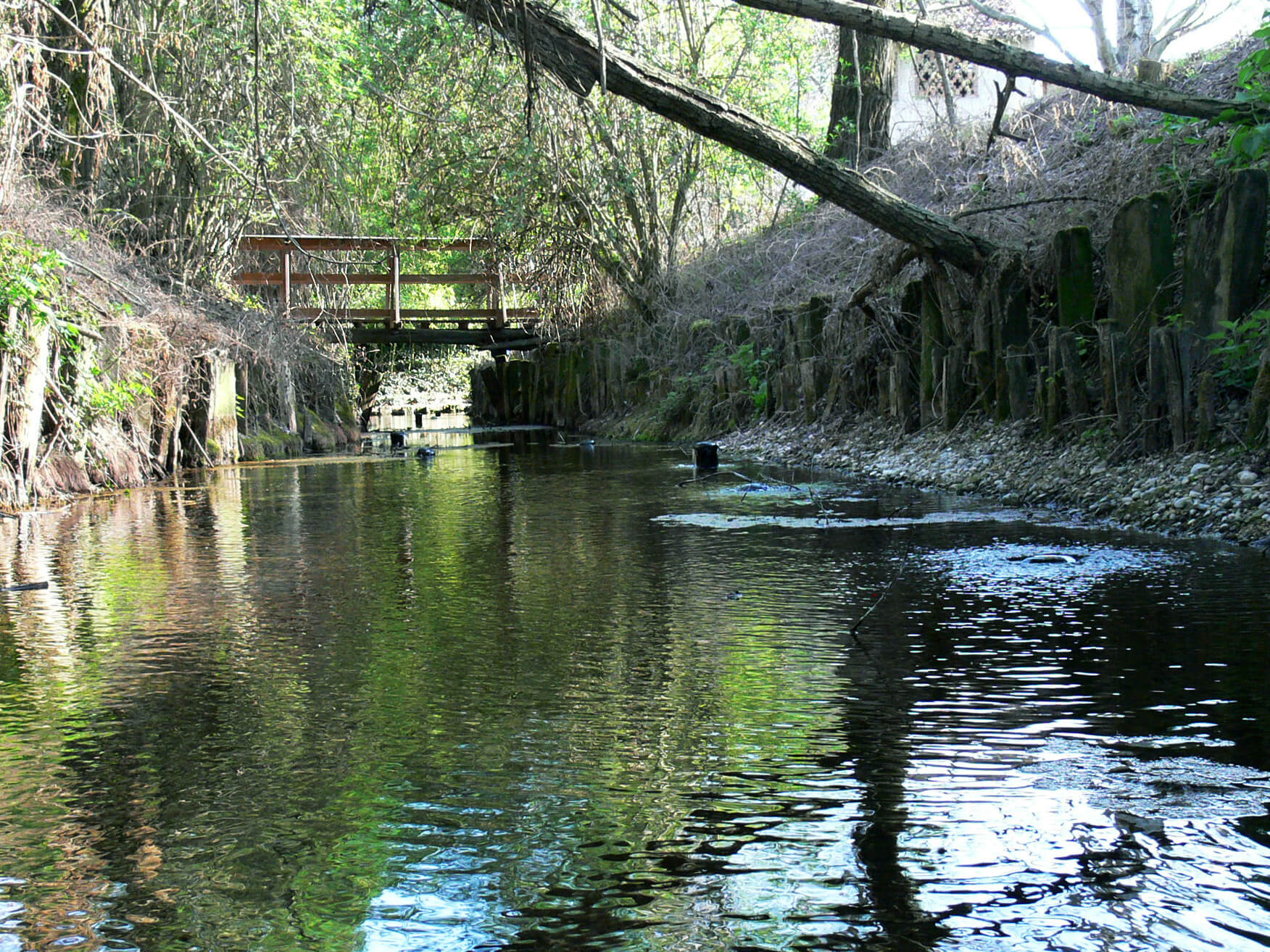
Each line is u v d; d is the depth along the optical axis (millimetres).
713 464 14203
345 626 5934
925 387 12852
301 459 18531
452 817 3379
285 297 22547
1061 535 8008
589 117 17594
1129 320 9688
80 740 4160
